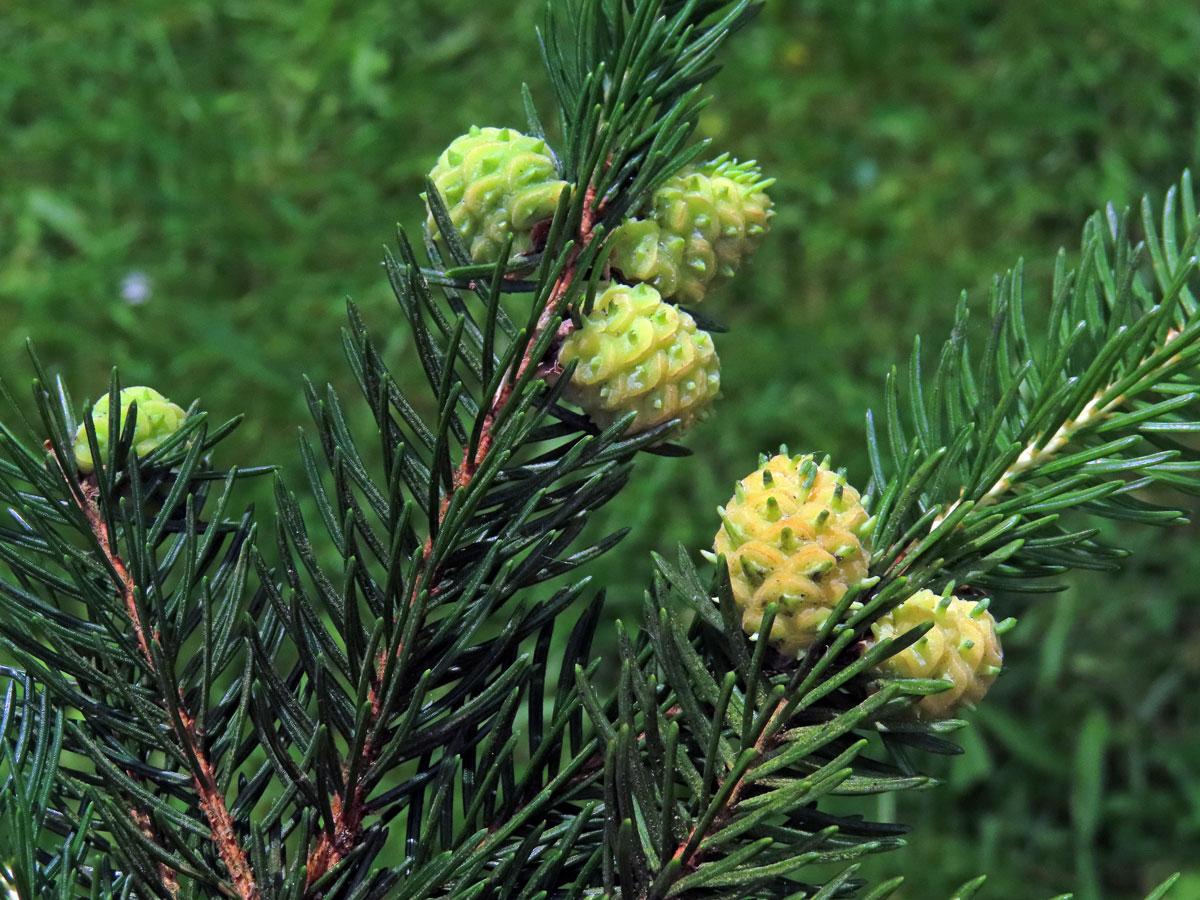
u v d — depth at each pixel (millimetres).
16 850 239
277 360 1072
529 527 258
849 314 1098
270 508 964
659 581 247
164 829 250
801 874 829
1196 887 866
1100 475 275
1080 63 1167
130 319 1093
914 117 1176
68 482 260
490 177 260
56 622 262
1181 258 269
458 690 258
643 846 245
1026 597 965
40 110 1213
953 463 261
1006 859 897
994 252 1111
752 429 1041
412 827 260
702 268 265
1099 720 920
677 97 277
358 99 1212
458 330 242
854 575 244
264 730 248
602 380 258
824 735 237
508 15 1231
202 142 1194
